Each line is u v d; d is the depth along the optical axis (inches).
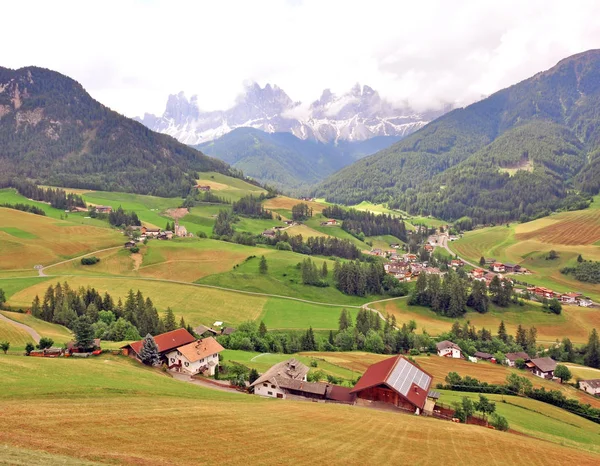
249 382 3499.0
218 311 6865.2
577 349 6579.7
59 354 3572.8
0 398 1827.0
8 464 1079.0
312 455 1662.2
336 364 4704.7
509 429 3026.6
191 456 1453.0
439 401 3570.4
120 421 1713.8
